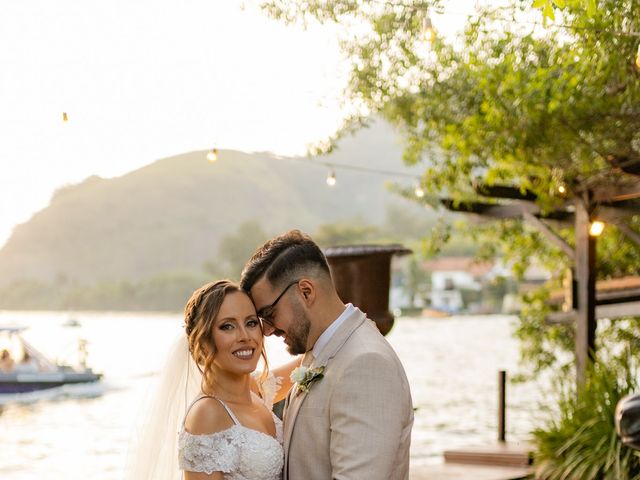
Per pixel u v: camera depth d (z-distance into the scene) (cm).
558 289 1062
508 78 581
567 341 1070
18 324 2638
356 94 720
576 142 640
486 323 8138
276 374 358
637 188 724
